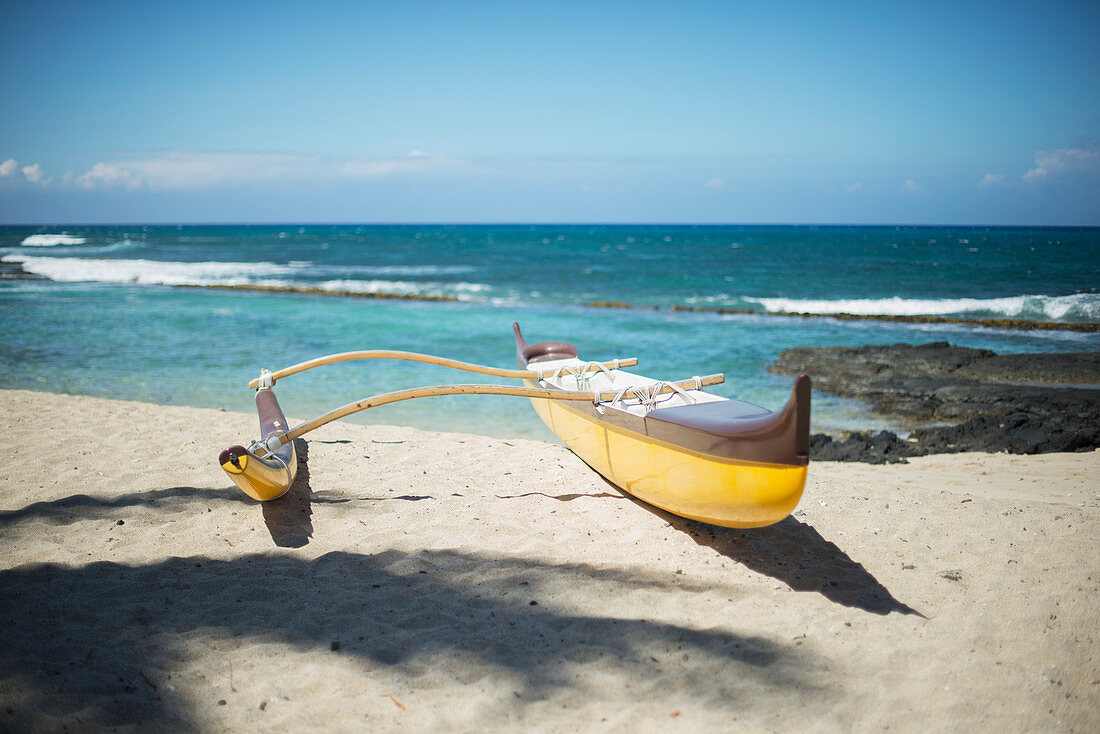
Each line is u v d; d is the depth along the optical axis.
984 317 18.47
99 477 4.74
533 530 3.99
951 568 3.52
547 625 2.91
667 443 3.79
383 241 76.06
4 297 20.44
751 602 3.14
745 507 3.42
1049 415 8.41
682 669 2.60
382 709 2.34
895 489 4.86
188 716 2.27
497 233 125.50
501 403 8.90
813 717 2.33
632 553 3.69
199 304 19.72
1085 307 17.41
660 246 64.50
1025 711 2.38
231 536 3.85
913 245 61.19
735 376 10.94
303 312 18.45
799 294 23.38
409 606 3.06
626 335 15.15
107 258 39.62
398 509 4.30
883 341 14.42
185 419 6.45
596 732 2.23
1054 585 3.29
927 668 2.62
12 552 3.54
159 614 2.95
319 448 5.65
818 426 8.45
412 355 5.09
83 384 9.34
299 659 2.63
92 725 2.18
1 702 2.25
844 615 3.03
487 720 2.28
